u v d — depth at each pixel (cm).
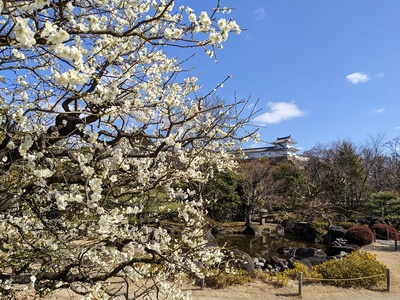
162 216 466
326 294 830
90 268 331
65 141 339
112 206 333
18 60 276
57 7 240
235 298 774
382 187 2852
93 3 313
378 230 1670
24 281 286
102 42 314
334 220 2066
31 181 286
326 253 1384
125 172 331
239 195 2059
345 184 2409
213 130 363
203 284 807
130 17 335
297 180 2267
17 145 270
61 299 546
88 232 316
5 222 292
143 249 313
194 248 359
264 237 1802
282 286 863
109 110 269
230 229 1895
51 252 314
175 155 345
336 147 3020
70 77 193
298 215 2027
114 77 297
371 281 884
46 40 205
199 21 263
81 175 282
